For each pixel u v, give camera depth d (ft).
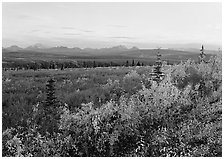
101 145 30.40
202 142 30.89
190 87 38.91
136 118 32.83
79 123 31.83
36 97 36.96
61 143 30.22
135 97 37.37
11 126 32.12
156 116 33.78
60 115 33.53
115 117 32.94
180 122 33.58
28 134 30.86
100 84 43.39
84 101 36.52
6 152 29.19
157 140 30.48
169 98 35.73
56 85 41.52
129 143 30.99
